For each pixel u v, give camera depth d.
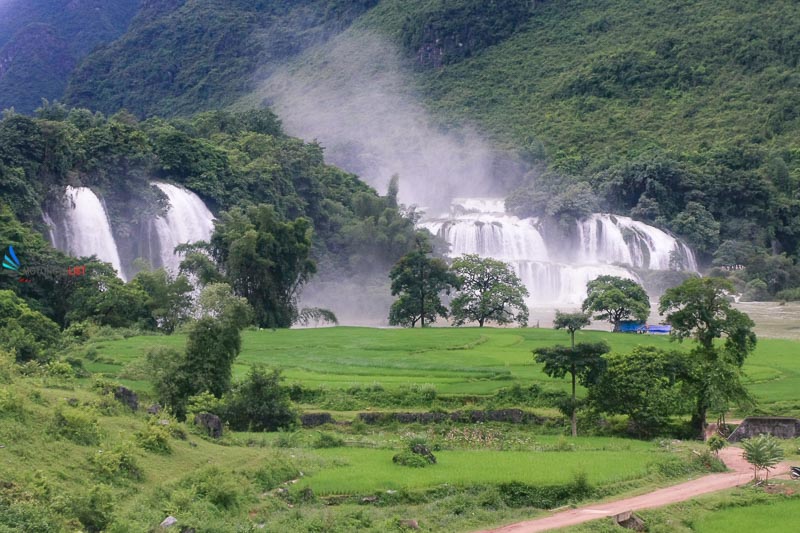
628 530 45.97
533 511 49.38
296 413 73.69
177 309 126.19
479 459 58.34
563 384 84.25
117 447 47.62
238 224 147.50
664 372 74.75
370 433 73.56
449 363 95.50
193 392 72.75
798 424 70.31
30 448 45.56
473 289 143.88
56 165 152.38
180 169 180.00
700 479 56.69
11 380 56.78
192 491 45.84
